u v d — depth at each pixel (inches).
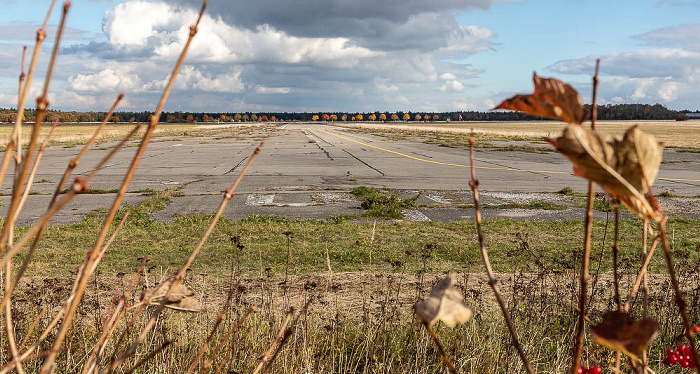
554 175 860.0
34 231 19.7
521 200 609.0
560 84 18.1
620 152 17.3
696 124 4805.6
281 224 449.1
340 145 1670.8
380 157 1205.7
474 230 429.4
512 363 147.0
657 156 17.5
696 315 170.6
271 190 682.2
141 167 987.9
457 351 153.6
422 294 228.5
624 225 445.4
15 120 24.6
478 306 200.1
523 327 176.7
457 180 785.6
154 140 1971.0
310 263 318.3
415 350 158.6
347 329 183.0
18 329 154.6
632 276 267.6
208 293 236.5
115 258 326.6
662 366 139.8
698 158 1195.3
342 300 229.6
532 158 1192.2
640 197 18.1
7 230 22.8
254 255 337.1
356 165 1015.0
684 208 557.0
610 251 342.6
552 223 460.1
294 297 228.7
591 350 140.0
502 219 476.1
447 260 330.6
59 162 1096.2
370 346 159.2
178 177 826.2
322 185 728.3
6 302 27.4
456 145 1644.9
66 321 26.3
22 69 23.9
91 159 1163.9
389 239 392.8
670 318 171.3
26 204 576.4
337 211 533.6
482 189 697.6
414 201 583.2
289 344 137.7
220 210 32.8
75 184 19.9
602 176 17.7
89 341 149.5
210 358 39.6
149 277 272.1
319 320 193.0
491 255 340.5
